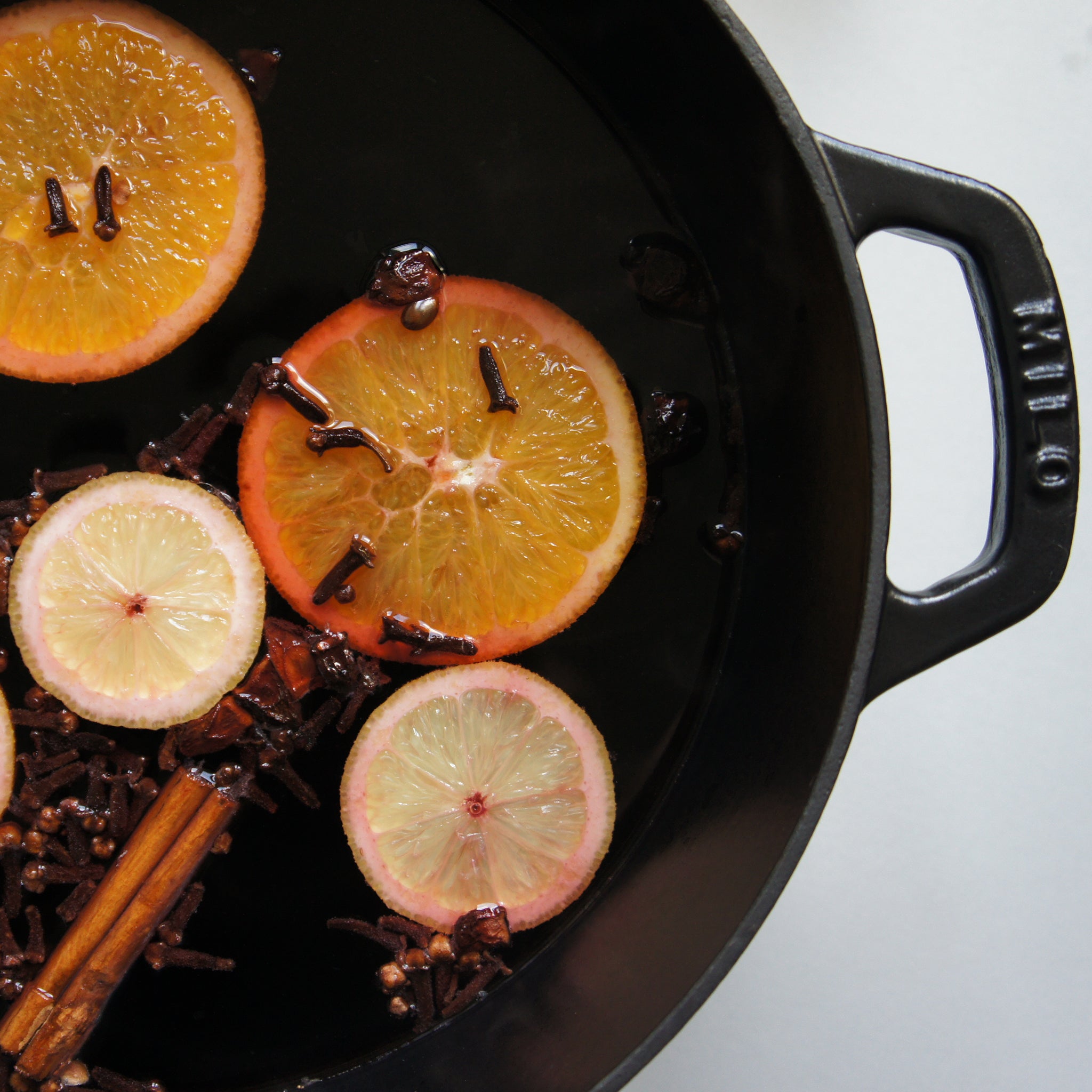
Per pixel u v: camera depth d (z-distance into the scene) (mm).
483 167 458
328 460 454
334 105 454
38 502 448
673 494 467
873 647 418
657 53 441
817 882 493
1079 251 493
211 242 448
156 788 450
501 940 455
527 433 459
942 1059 493
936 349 491
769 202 438
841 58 486
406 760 457
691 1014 419
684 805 465
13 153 441
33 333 445
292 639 455
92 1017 446
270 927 455
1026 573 420
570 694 464
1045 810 497
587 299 462
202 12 449
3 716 444
